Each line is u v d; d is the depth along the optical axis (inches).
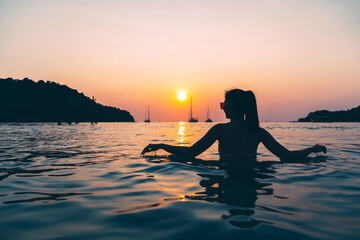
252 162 111.9
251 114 106.9
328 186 74.1
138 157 136.6
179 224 46.1
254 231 42.4
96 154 151.9
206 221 47.2
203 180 82.0
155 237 40.8
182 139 296.8
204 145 113.2
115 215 51.5
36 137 323.6
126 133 463.8
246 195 64.6
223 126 113.8
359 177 86.3
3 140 267.9
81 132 495.2
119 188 74.0
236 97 107.7
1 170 102.7
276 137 338.3
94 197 65.0
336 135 385.7
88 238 40.7
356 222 46.7
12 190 72.4
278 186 73.9
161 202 59.8
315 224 45.6
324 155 141.6
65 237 41.2
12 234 42.5
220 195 64.8
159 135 397.1
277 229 43.2
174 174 91.7
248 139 111.1
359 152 155.9
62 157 139.3
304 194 65.8
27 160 128.5
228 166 105.7
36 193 69.1
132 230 43.8
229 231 42.5
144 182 80.9
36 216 51.3
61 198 64.3
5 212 53.7
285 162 117.0
